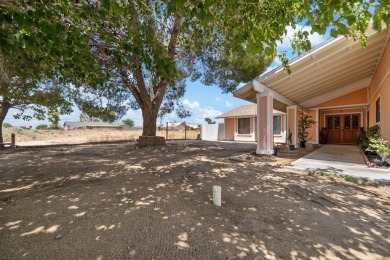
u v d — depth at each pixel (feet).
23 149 36.58
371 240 7.90
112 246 7.41
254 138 62.69
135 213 10.19
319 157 27.63
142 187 14.43
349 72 32.35
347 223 9.24
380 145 22.26
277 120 59.11
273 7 9.62
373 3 8.67
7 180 16.10
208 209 10.77
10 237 7.91
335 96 44.50
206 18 9.23
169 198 12.33
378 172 18.43
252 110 64.54
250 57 33.37
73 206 10.96
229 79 42.80
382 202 11.75
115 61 12.35
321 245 7.57
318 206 11.16
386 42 23.44
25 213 10.04
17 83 32.89
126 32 11.71
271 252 7.15
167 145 43.93
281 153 31.58
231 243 7.68
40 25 8.46
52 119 43.93
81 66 10.73
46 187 14.28
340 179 16.60
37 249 7.16
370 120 39.19
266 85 29.19
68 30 9.96
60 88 37.96
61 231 8.39
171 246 7.47
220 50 27.81
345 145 44.60
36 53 10.78
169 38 26.50
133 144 45.91
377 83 30.89
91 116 44.09
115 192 13.29
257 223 9.24
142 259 6.72
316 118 48.47
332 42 22.24
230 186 14.74
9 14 8.10
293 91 35.45
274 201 11.88
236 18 10.18
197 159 26.07
